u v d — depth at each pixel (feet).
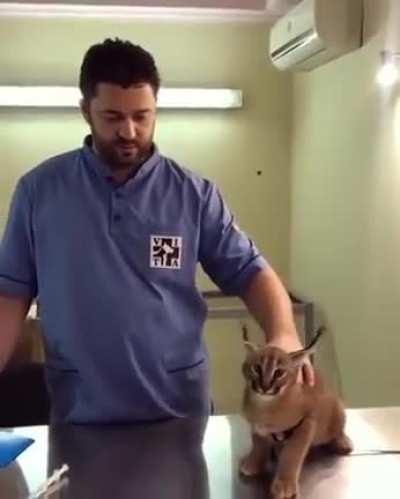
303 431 4.05
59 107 11.82
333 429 4.39
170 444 4.88
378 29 8.64
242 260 5.82
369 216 9.13
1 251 5.75
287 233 12.46
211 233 5.78
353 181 9.62
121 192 5.52
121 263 5.51
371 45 8.86
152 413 5.52
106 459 4.62
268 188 12.39
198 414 5.64
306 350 4.02
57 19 11.69
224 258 5.82
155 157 5.62
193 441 4.93
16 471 4.45
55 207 5.55
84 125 11.92
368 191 9.15
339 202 10.15
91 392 5.51
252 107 12.21
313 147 11.19
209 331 12.08
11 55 11.69
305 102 11.53
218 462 4.55
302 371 4.09
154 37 11.94
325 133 10.63
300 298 11.78
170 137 12.16
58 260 5.54
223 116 12.20
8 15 11.58
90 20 11.77
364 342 9.38
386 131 8.57
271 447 4.24
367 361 9.30
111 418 5.48
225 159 12.28
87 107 5.43
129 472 4.41
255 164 12.32
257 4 11.16
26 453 4.72
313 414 4.09
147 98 5.29
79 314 5.51
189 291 5.69
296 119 12.03
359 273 9.50
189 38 12.00
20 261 5.68
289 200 12.40
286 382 3.91
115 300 5.48
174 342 5.58
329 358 10.61
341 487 4.12
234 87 12.14
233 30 12.05
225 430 5.16
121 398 5.50
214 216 5.77
